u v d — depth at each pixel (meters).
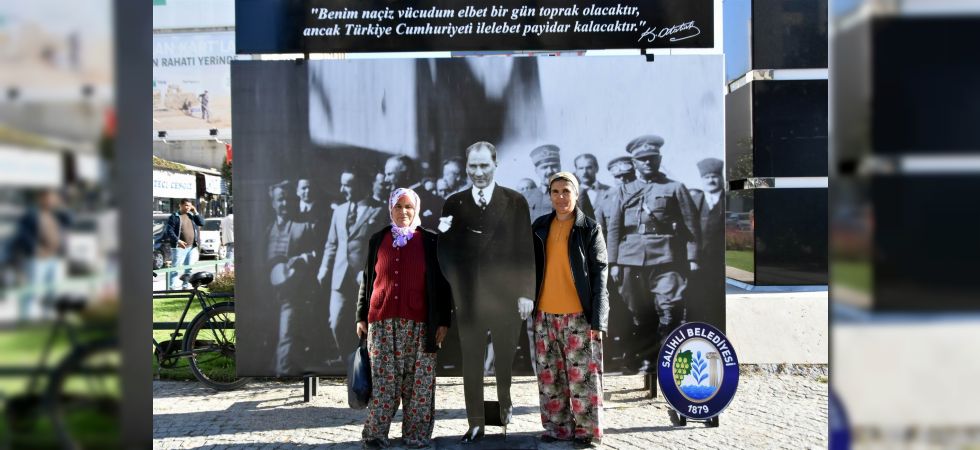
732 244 7.27
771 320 5.88
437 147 5.02
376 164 5.05
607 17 4.98
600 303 4.19
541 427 4.72
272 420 4.88
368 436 4.23
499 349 4.62
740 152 7.05
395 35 5.02
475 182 4.99
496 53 5.82
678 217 5.00
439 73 5.02
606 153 5.01
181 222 10.83
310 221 5.08
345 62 5.03
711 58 4.98
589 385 4.27
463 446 4.32
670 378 4.60
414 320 4.28
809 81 6.76
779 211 6.71
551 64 5.00
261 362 5.12
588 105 5.00
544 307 4.39
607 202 5.02
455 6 5.00
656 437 4.44
